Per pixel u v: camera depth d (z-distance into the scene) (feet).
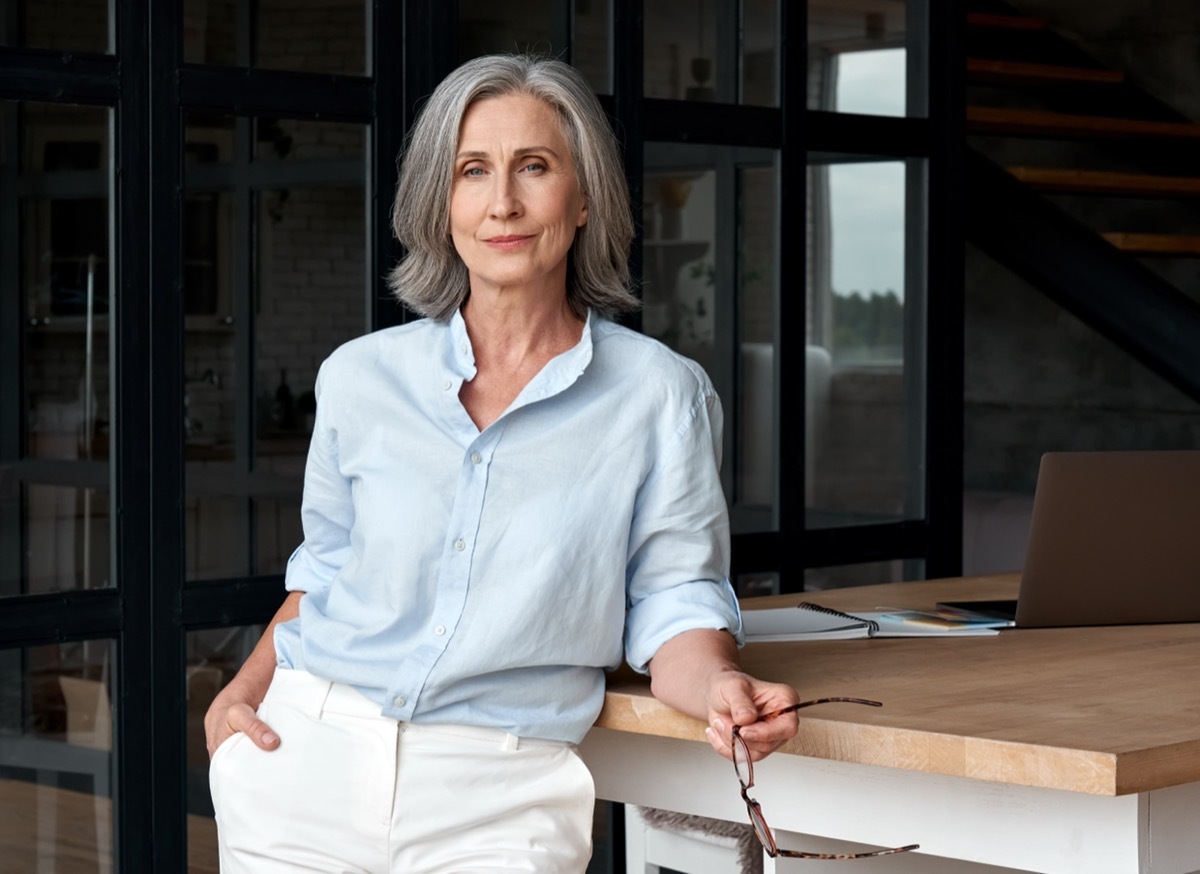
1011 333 20.90
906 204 11.33
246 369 8.91
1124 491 7.66
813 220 10.88
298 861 5.86
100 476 8.50
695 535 6.07
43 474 8.38
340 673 5.86
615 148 6.17
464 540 5.76
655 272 10.19
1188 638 7.41
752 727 5.33
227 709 6.24
